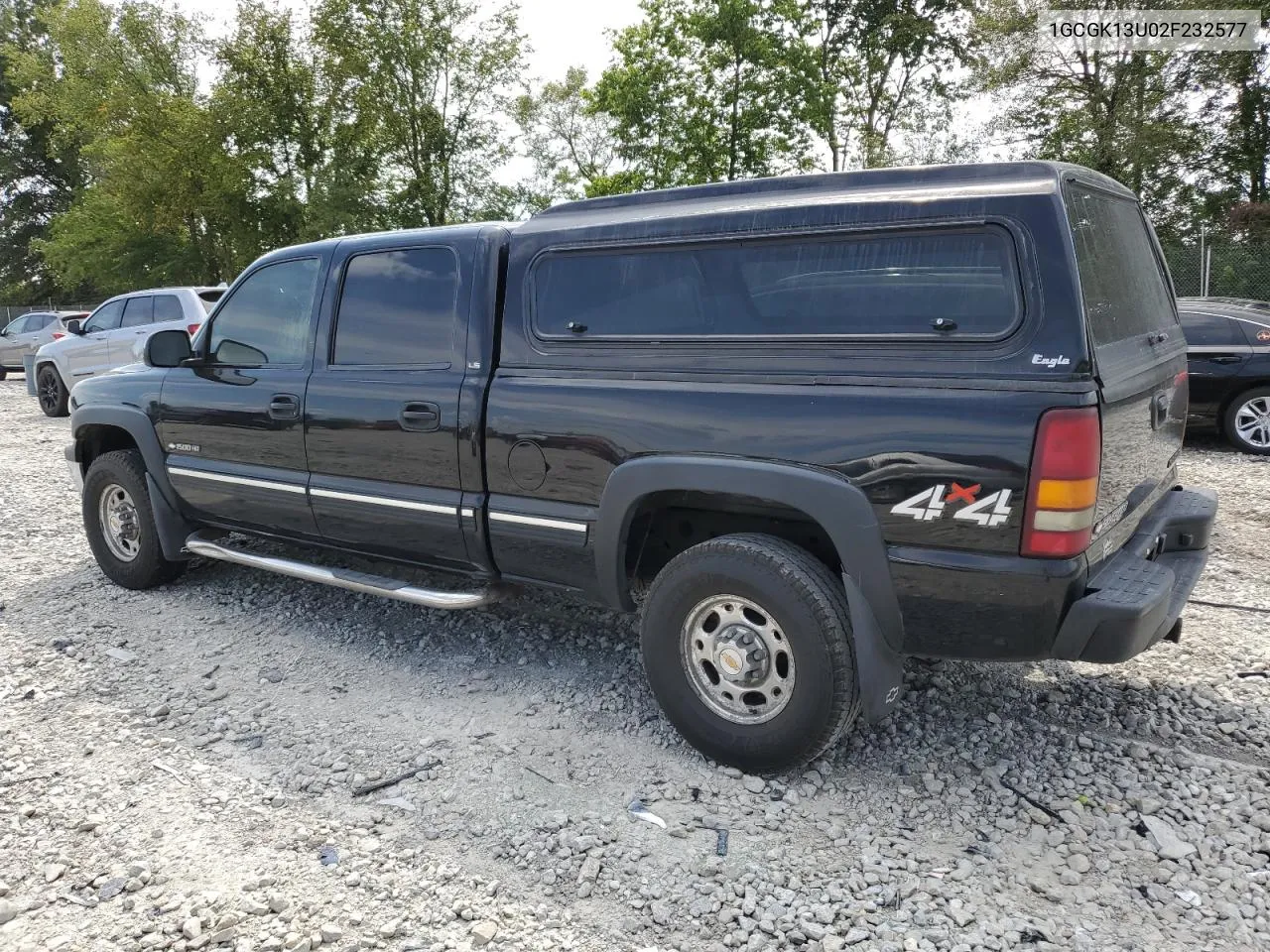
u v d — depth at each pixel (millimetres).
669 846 2789
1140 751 3234
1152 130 19797
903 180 2871
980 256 2650
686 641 3186
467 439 3615
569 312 3430
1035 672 3869
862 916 2453
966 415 2598
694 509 3555
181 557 4992
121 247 33438
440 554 3861
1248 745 3295
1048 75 21625
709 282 3117
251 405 4352
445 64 29297
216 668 4156
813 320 2910
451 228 3846
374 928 2473
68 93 30438
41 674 4117
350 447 4000
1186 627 4332
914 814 2924
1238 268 14414
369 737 3504
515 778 3188
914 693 3691
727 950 2369
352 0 27031
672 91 25484
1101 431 2568
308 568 4316
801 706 2932
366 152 27719
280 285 4359
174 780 3221
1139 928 2404
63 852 2826
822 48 28969
